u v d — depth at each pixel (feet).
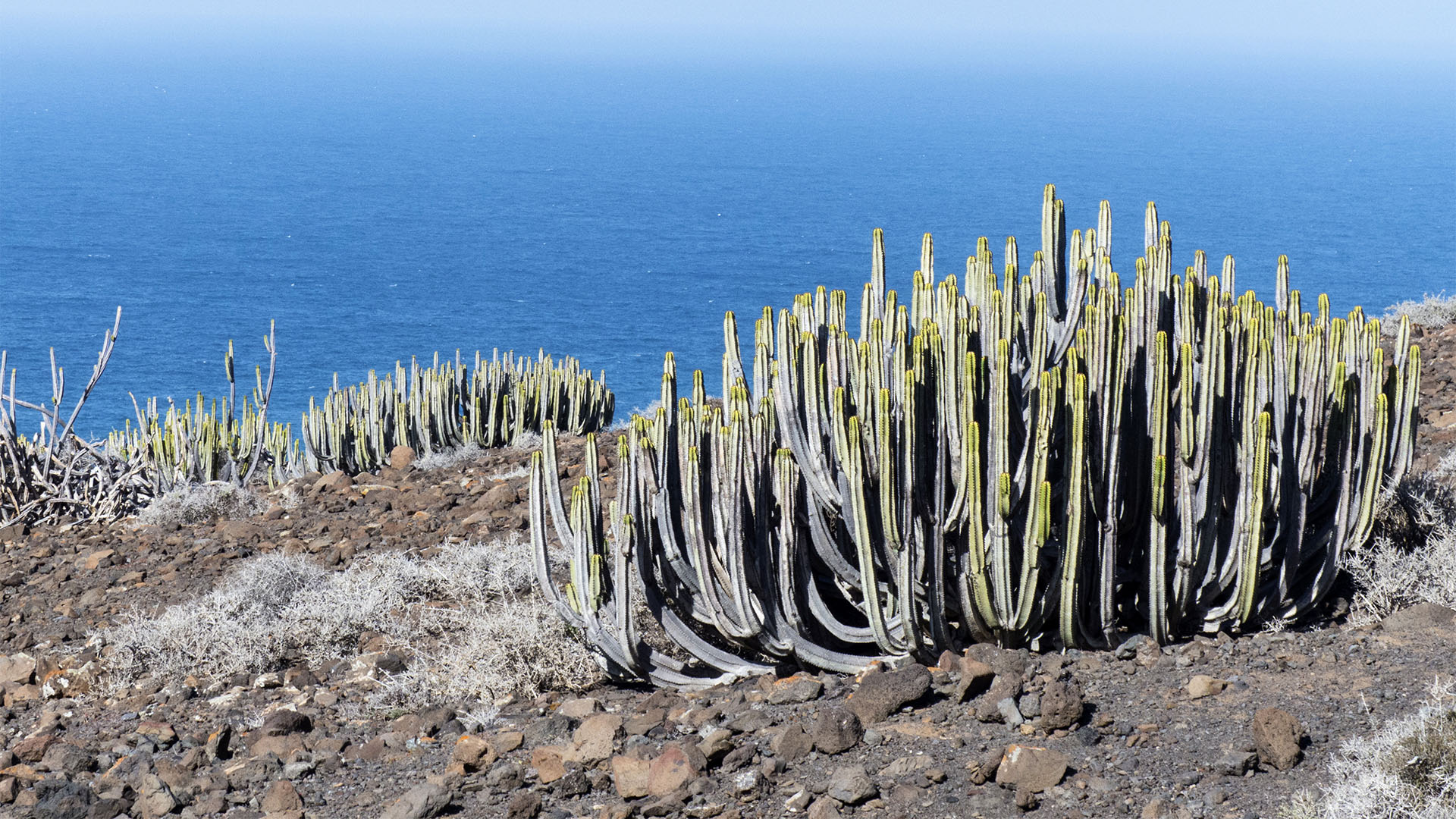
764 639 19.25
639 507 19.74
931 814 14.16
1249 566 18.40
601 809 15.44
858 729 16.33
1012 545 19.02
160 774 17.76
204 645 23.09
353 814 16.24
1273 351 19.22
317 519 34.96
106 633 25.02
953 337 18.30
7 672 23.56
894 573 19.07
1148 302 19.40
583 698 19.89
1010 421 19.80
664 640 21.70
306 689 21.84
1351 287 611.06
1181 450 18.06
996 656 18.12
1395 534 21.75
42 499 37.65
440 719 19.30
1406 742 12.98
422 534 31.86
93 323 526.57
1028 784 14.38
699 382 20.35
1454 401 35.83
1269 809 13.37
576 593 20.12
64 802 16.67
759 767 15.74
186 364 432.25
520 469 39.22
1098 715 16.17
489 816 15.62
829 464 19.95
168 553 32.45
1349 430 18.99
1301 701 15.98
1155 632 18.56
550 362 51.49
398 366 49.08
